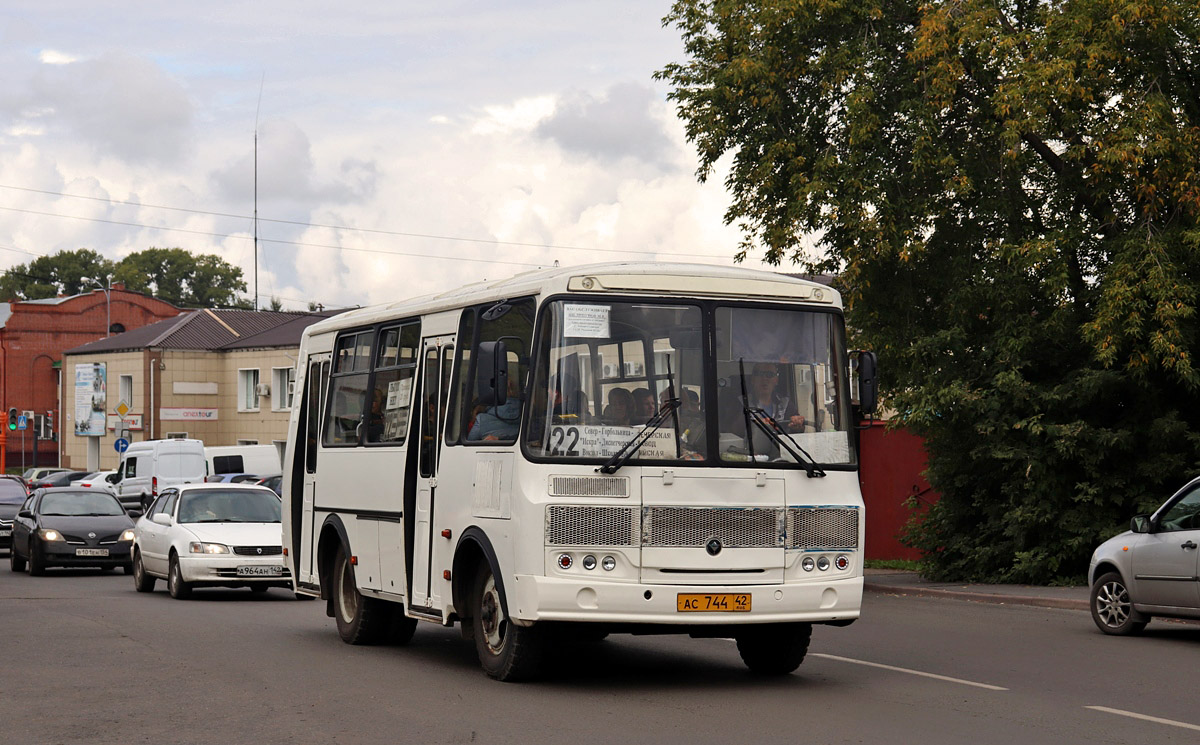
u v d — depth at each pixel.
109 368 71.44
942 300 23.97
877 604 20.48
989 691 10.73
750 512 10.62
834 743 8.40
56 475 57.84
